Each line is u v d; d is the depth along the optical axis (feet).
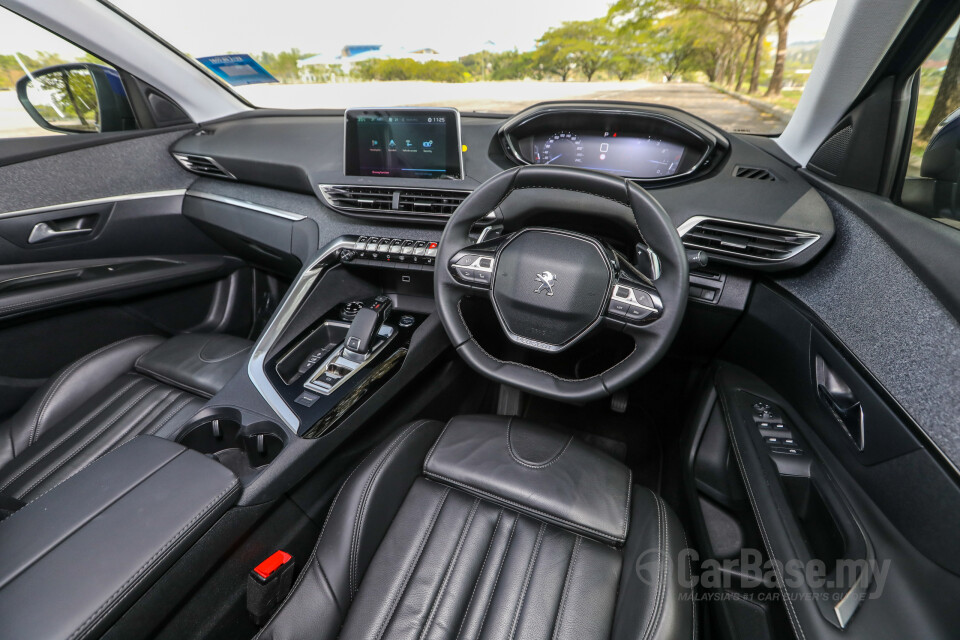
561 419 5.82
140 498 2.69
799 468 3.34
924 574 2.36
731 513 3.98
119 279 5.28
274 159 5.27
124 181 5.88
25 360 4.71
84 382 4.39
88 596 2.22
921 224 3.02
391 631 2.55
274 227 5.64
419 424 3.62
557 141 4.58
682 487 4.55
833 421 3.24
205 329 6.51
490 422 3.66
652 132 4.29
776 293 3.96
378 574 2.78
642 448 5.45
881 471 2.72
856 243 3.37
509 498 3.12
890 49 3.21
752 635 2.97
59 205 5.41
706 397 4.69
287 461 3.40
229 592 3.07
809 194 3.88
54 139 5.40
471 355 3.51
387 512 3.05
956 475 2.25
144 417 4.10
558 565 2.81
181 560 2.63
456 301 3.55
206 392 4.27
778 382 4.09
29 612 2.14
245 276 6.89
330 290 4.97
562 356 5.30
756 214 3.79
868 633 2.34
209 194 6.12
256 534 3.21
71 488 2.71
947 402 2.37
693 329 4.61
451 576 2.79
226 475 2.88
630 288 3.04
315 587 2.69
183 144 6.09
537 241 3.23
